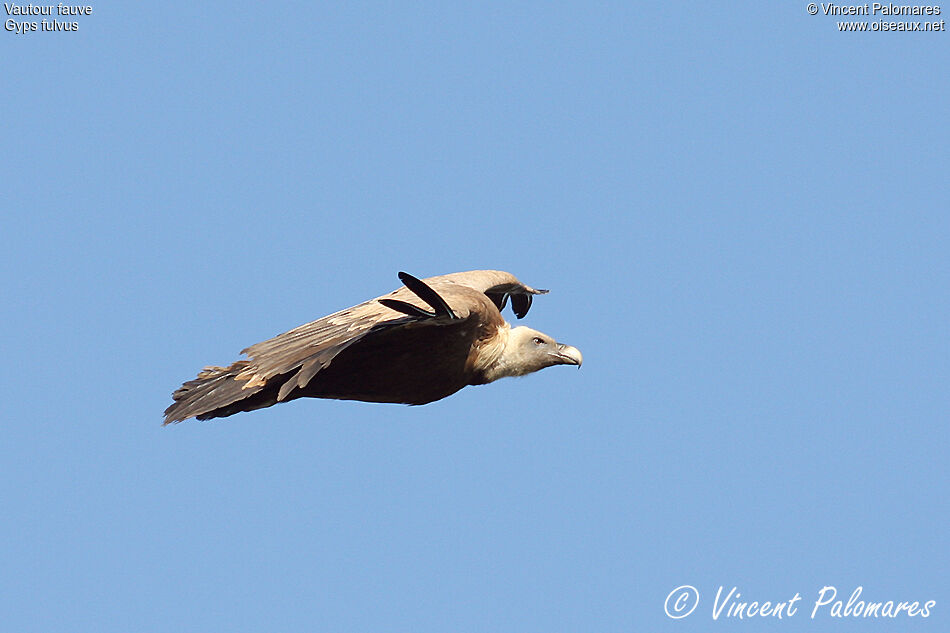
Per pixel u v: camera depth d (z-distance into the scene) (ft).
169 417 51.85
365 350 52.65
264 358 50.60
